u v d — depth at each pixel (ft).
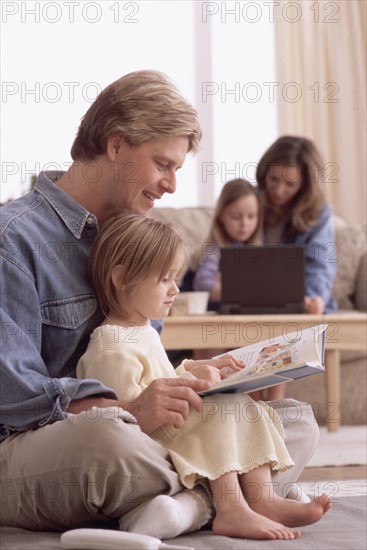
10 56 17.76
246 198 12.96
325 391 13.46
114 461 5.42
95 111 6.47
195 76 19.33
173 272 6.39
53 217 6.33
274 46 19.80
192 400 5.76
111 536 4.97
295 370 5.67
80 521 5.72
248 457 5.80
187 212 15.57
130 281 6.26
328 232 13.71
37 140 17.80
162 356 6.40
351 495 7.55
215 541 5.36
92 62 18.24
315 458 10.21
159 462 5.56
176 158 6.55
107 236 6.30
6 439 5.75
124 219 6.35
